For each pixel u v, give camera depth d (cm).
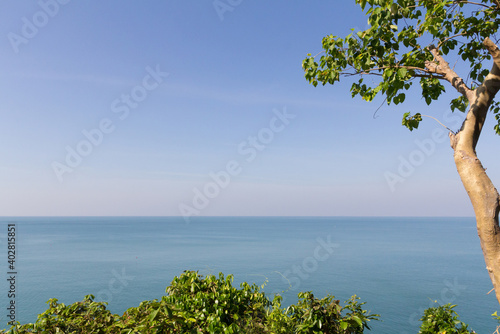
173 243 16150
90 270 7812
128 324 417
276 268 8056
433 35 466
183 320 404
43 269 7938
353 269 8300
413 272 7994
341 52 523
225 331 435
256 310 521
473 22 538
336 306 489
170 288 542
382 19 443
